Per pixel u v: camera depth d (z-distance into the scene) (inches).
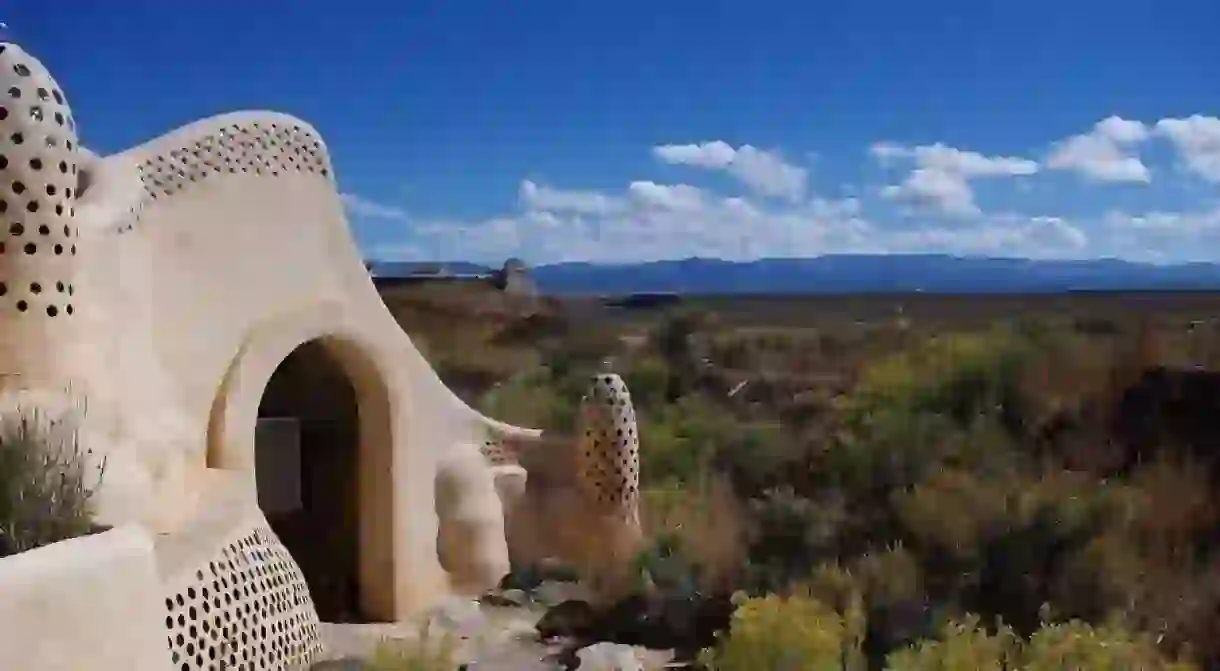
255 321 469.4
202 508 370.0
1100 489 596.4
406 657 416.8
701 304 3380.9
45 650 204.1
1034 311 2330.2
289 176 498.3
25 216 314.5
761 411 1039.0
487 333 2058.3
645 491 679.1
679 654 475.2
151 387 391.2
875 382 877.2
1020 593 500.4
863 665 419.8
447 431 572.7
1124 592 480.7
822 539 567.5
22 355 313.6
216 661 313.7
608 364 1408.7
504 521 580.7
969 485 593.3
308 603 384.2
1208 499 595.8
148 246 414.6
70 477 286.8
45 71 323.3
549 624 510.9
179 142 447.5
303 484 570.9
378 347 533.0
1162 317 1306.6
